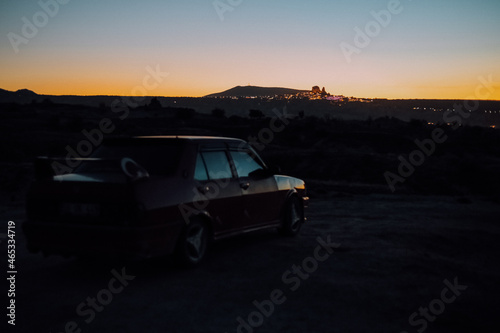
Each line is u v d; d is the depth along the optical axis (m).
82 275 5.35
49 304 4.32
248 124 133.62
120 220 4.84
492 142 97.31
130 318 3.98
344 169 59.88
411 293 4.86
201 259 5.71
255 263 5.86
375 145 103.06
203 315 4.08
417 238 7.78
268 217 6.99
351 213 11.04
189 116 144.25
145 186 4.95
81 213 5.05
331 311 4.25
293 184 7.70
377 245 7.05
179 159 5.54
